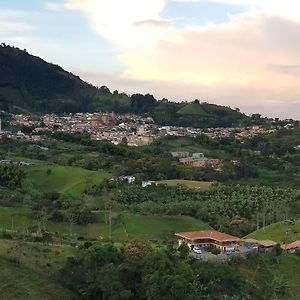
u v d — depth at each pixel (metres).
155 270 86.81
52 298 81.62
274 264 109.19
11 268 86.06
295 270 108.44
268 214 162.75
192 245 113.69
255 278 101.81
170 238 129.88
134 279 88.62
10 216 134.50
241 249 114.25
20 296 79.50
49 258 92.31
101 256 89.94
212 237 114.75
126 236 131.75
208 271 95.00
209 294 90.12
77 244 106.31
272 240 131.50
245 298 93.75
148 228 140.88
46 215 135.25
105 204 154.88
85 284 87.06
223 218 155.38
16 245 95.12
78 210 142.00
